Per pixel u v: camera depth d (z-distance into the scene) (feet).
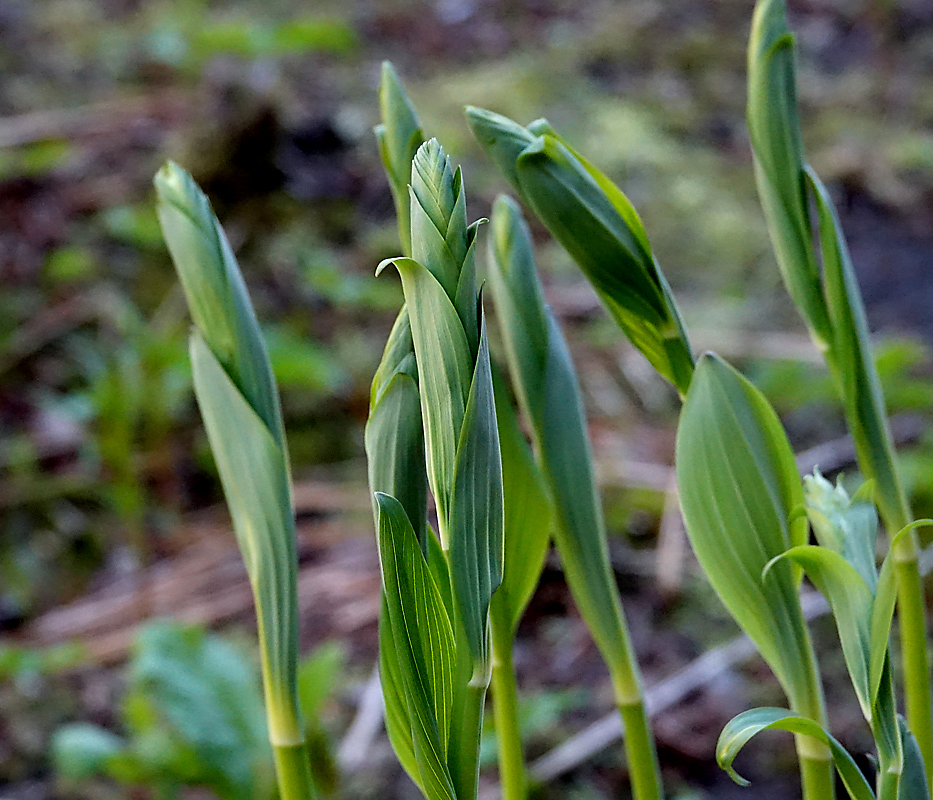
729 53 10.73
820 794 2.52
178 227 2.39
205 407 2.43
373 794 4.35
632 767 2.66
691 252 8.18
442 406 2.19
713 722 4.81
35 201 7.53
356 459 6.39
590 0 11.71
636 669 2.65
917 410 6.61
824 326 2.62
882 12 11.53
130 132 8.31
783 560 2.46
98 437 5.74
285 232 7.59
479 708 2.23
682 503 2.47
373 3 11.10
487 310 7.08
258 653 5.08
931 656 4.56
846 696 4.85
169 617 5.36
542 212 2.42
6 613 5.38
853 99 10.43
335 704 4.84
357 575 5.65
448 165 2.16
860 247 8.50
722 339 7.22
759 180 2.61
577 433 2.59
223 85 8.09
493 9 11.27
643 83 10.13
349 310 7.09
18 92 8.84
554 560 5.53
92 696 4.91
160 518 5.92
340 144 8.47
